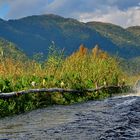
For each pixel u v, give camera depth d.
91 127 9.54
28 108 16.50
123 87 31.22
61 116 12.95
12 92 16.16
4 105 15.27
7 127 11.05
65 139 8.30
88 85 24.97
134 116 11.05
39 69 22.72
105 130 8.98
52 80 21.70
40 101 18.16
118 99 17.72
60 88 20.27
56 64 26.33
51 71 23.39
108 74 30.16
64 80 23.05
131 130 8.81
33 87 18.81
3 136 9.24
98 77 27.97
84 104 17.95
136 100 15.41
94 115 11.89
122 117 10.91
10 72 19.70
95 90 24.53
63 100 19.83
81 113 12.87
